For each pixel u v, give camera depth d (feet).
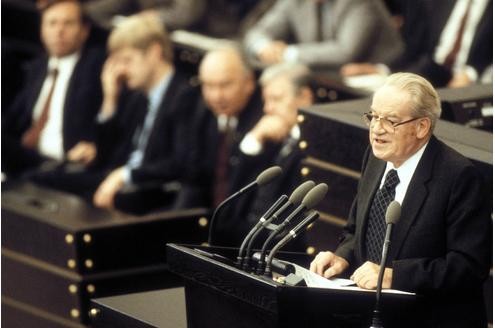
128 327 43.27
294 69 67.46
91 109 83.15
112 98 79.66
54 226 60.03
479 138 45.16
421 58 77.92
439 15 78.02
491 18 75.46
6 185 67.46
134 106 77.10
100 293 59.57
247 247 38.24
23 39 96.63
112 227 59.57
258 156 66.28
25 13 96.02
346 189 46.98
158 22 84.43
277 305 35.86
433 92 37.93
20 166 84.28
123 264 59.82
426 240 38.22
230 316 38.22
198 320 39.60
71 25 83.41
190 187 73.41
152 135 75.72
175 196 74.49
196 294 39.40
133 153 76.59
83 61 83.97
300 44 85.46
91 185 77.46
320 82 72.08
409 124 37.76
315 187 38.01
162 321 42.39
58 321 60.64
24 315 62.39
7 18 96.48
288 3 86.17
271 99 67.05
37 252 61.16
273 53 83.97
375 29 82.43
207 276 38.19
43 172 78.33
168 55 76.74
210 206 73.20
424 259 37.91
